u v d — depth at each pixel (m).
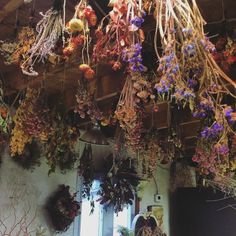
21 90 2.87
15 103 3.00
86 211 4.01
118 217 4.43
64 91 3.15
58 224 3.54
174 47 1.31
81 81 2.45
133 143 2.49
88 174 3.73
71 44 1.54
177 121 3.34
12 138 2.67
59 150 3.13
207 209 5.29
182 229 5.38
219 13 2.34
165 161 3.80
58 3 1.55
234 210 5.18
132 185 4.02
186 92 1.38
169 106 2.88
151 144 3.26
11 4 2.08
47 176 3.62
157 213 5.00
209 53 1.34
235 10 2.32
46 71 2.61
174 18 1.28
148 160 3.46
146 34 2.21
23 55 1.87
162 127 3.70
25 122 2.60
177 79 1.36
